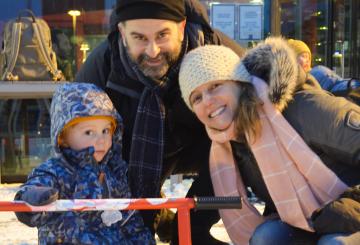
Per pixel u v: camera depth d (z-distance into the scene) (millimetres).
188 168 2568
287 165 1865
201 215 2461
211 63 1871
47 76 4238
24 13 4250
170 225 2682
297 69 1891
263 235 1945
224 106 1895
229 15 4348
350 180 1890
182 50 2125
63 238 1865
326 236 1780
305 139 1870
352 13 4672
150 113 2131
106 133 1989
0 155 4449
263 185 2064
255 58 1947
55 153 1932
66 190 1870
